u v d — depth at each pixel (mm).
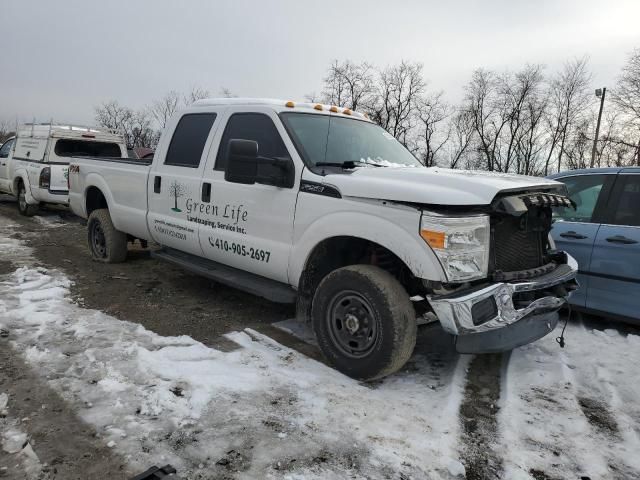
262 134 4375
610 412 3309
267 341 4211
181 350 3852
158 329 4434
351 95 54250
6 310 4625
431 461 2664
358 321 3510
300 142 4105
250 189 4301
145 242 7102
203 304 5250
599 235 4785
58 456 2557
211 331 4461
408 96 54594
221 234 4609
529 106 51125
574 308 4977
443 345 4418
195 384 3312
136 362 3598
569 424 3115
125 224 6148
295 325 4684
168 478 2389
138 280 6074
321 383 3459
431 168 4125
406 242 3225
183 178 5062
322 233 3701
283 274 4094
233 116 4695
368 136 4801
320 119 4543
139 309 4977
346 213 3555
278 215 4066
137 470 2473
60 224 10625
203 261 5223
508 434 2969
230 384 3352
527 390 3572
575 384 3709
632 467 2713
